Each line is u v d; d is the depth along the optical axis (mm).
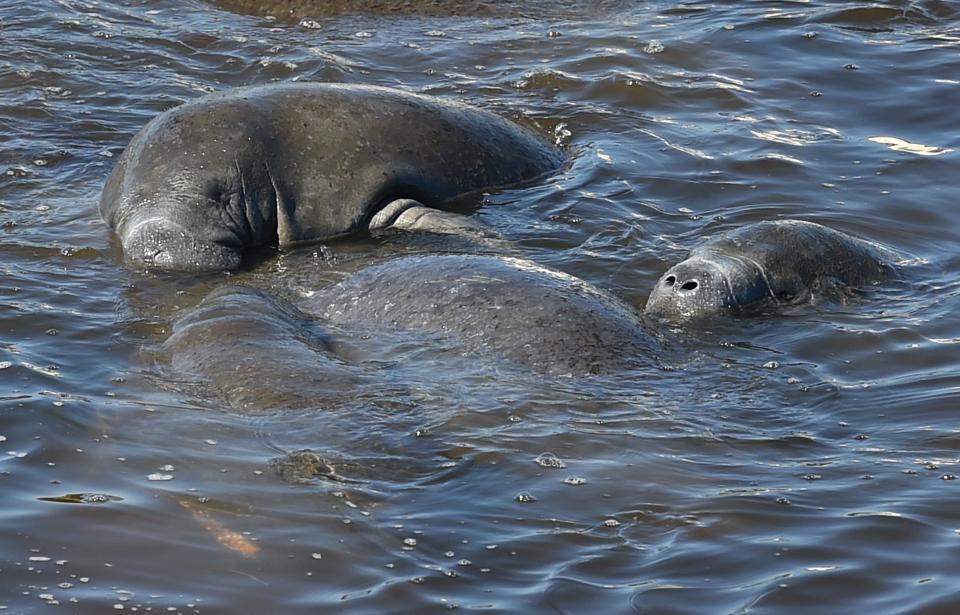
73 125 48469
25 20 58219
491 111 48719
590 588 23391
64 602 22938
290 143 42062
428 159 43406
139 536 24875
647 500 26203
